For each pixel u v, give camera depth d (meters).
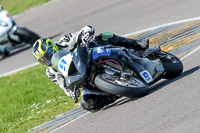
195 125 16.28
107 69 21.59
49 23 58.06
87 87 22.50
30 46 53.59
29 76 40.81
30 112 31.02
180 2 47.81
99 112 23.73
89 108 23.23
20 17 67.31
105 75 21.64
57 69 22.30
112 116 21.39
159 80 26.39
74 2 66.12
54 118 27.33
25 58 48.84
